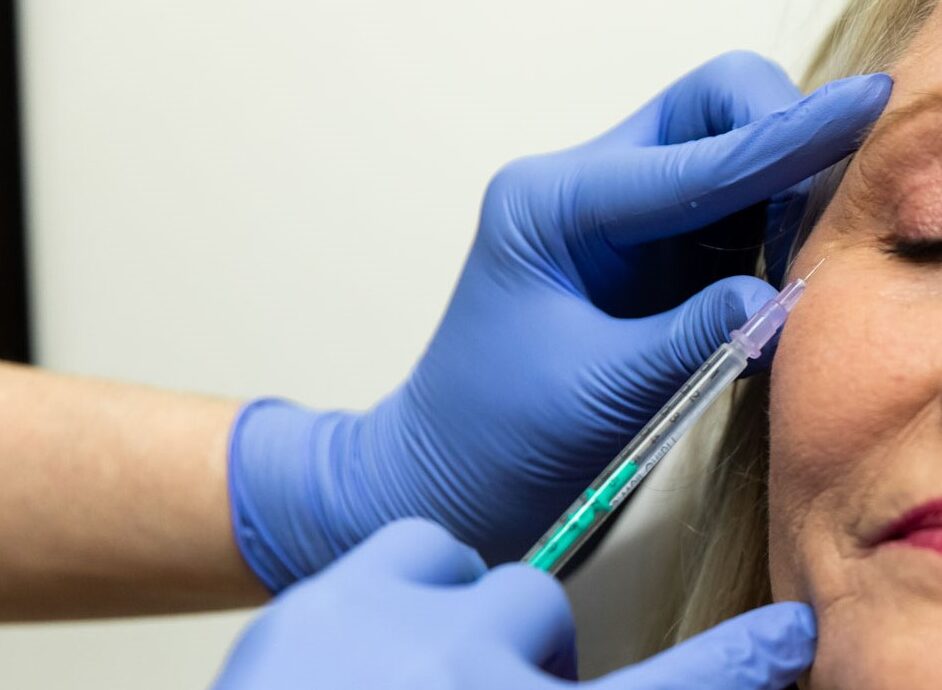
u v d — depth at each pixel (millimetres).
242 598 742
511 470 690
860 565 491
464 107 859
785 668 505
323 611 448
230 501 701
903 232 533
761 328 565
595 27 820
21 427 734
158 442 726
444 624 456
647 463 587
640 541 866
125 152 959
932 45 562
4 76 952
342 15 878
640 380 651
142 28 934
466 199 870
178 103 937
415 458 711
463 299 717
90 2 944
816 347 531
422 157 876
